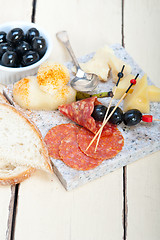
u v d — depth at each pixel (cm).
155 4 84
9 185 59
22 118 60
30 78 65
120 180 61
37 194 59
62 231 56
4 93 67
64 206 58
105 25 81
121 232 57
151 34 80
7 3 82
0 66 66
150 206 59
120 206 59
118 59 69
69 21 81
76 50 77
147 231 57
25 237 55
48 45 69
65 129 62
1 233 56
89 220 57
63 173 58
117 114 60
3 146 58
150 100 66
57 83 63
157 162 63
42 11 82
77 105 61
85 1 84
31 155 58
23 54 67
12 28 71
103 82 69
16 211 57
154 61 77
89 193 59
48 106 64
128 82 66
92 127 60
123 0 84
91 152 59
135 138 62
